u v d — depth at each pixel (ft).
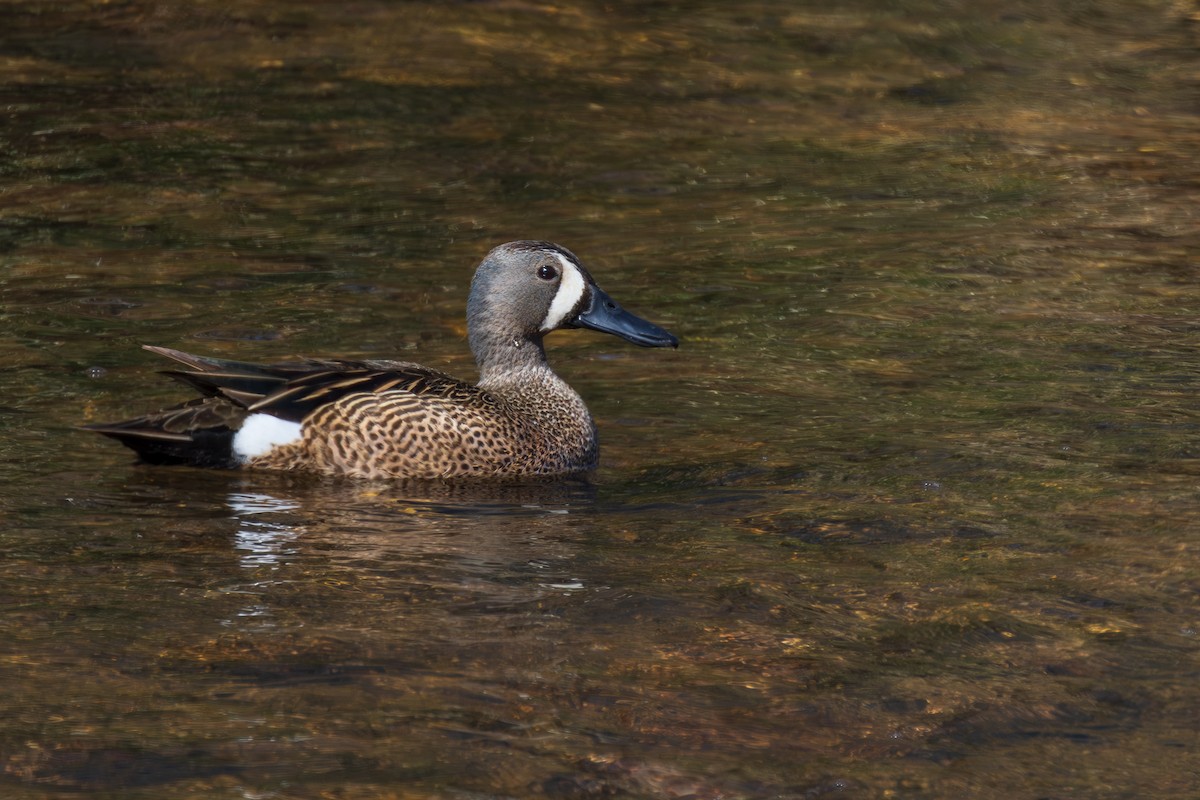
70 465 38.01
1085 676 27.02
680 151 75.66
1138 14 105.91
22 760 23.58
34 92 81.51
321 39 94.27
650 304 53.57
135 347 47.44
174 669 26.76
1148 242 60.59
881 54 95.71
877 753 24.44
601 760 23.99
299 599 29.99
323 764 23.65
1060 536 33.45
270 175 69.41
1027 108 84.23
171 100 81.15
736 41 98.12
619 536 34.01
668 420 42.78
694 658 27.58
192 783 23.03
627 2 106.42
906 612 29.60
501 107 82.64
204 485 37.22
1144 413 42.06
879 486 36.94
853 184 70.18
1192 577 31.17
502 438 38.83
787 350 48.65
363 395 38.52
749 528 34.35
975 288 55.01
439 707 25.54
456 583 30.96
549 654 27.63
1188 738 24.98
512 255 42.34
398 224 62.85
